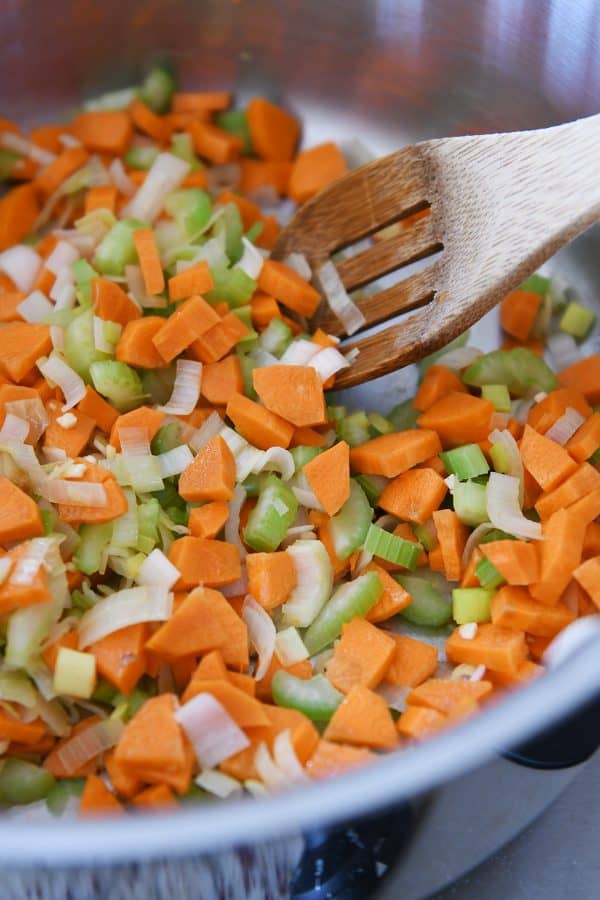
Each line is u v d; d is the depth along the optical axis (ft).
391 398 1.70
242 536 1.57
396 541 1.55
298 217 1.69
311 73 1.85
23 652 1.44
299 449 1.59
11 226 1.81
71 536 1.52
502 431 1.61
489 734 1.23
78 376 1.61
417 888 1.41
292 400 1.59
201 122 1.87
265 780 1.40
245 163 1.89
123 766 1.40
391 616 1.56
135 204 1.80
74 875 1.25
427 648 1.51
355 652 1.49
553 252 1.51
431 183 1.60
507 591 1.51
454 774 1.22
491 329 1.77
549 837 1.51
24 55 1.81
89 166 1.85
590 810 1.53
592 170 1.48
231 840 1.19
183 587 1.51
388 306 1.63
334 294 1.67
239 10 1.80
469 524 1.57
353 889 1.36
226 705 1.42
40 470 1.54
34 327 1.62
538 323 1.76
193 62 1.85
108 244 1.70
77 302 1.70
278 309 1.69
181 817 1.20
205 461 1.55
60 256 1.74
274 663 1.50
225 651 1.47
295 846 1.29
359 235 1.66
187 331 1.61
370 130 1.86
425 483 1.57
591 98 1.67
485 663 1.49
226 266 1.69
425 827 1.34
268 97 1.88
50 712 1.45
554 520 1.52
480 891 1.49
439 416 1.61
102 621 1.46
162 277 1.66
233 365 1.63
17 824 1.20
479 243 1.55
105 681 1.47
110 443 1.58
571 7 1.63
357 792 1.21
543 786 1.40
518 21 1.67
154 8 1.79
